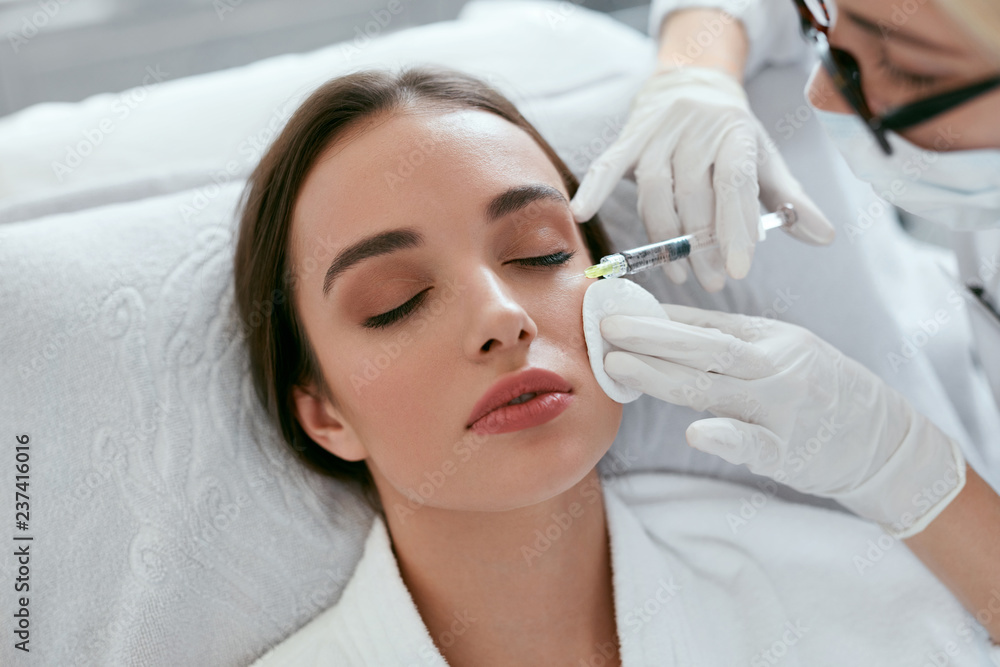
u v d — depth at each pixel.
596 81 1.90
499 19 2.35
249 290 1.33
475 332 1.05
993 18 0.83
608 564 1.36
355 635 1.28
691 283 1.56
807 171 1.73
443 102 1.22
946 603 1.35
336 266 1.13
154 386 1.36
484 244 1.12
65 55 2.69
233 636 1.37
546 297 1.13
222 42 2.81
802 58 1.83
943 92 0.95
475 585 1.25
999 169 1.03
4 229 1.46
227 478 1.37
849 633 1.35
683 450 1.60
